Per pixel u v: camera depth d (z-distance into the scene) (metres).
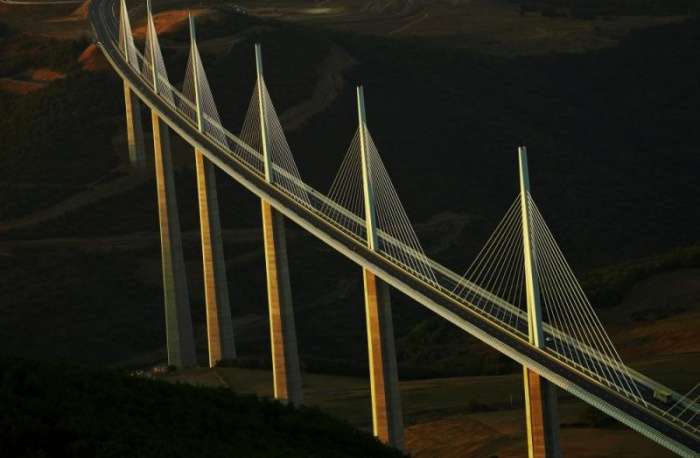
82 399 179.50
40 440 159.12
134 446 163.50
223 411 197.50
